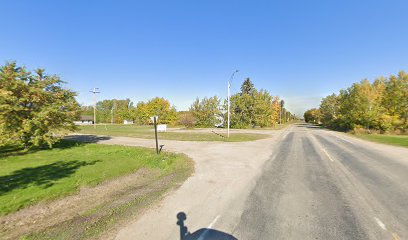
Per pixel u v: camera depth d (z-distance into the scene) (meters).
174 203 5.78
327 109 59.25
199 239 4.03
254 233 4.24
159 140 23.55
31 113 15.04
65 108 17.75
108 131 39.91
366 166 10.35
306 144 19.64
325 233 4.23
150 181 8.44
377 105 35.84
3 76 14.40
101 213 5.25
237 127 51.56
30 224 4.97
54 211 5.70
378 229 4.38
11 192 7.04
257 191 6.75
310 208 5.43
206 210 5.32
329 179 8.10
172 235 4.16
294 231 4.31
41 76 16.69
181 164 11.09
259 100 51.31
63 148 17.50
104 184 8.03
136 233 4.24
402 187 7.12
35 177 8.79
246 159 12.26
